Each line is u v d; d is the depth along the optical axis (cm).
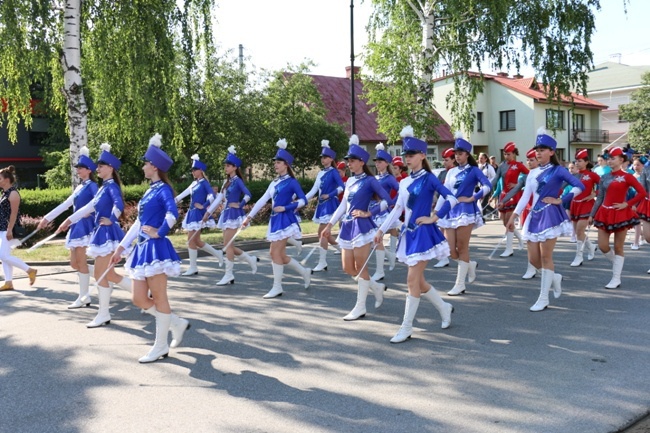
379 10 1994
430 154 3716
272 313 729
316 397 453
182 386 482
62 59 1298
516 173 1134
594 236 1392
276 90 2661
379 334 628
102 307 684
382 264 947
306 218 2044
